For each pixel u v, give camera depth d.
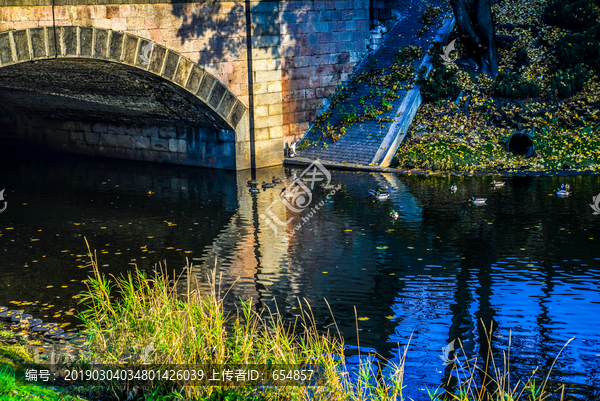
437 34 37.47
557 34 37.56
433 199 25.36
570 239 19.56
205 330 9.91
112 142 38.31
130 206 25.56
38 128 42.19
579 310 14.49
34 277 17.23
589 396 10.93
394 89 35.38
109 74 28.98
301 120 35.78
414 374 11.74
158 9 27.84
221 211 24.56
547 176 28.66
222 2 30.56
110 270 17.83
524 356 12.41
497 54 37.12
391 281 16.61
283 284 16.58
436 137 33.22
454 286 16.17
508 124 33.38
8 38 23.02
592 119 32.41
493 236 20.16
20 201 26.62
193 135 34.28
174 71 28.92
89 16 25.34
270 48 33.00
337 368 10.80
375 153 32.56
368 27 38.56
